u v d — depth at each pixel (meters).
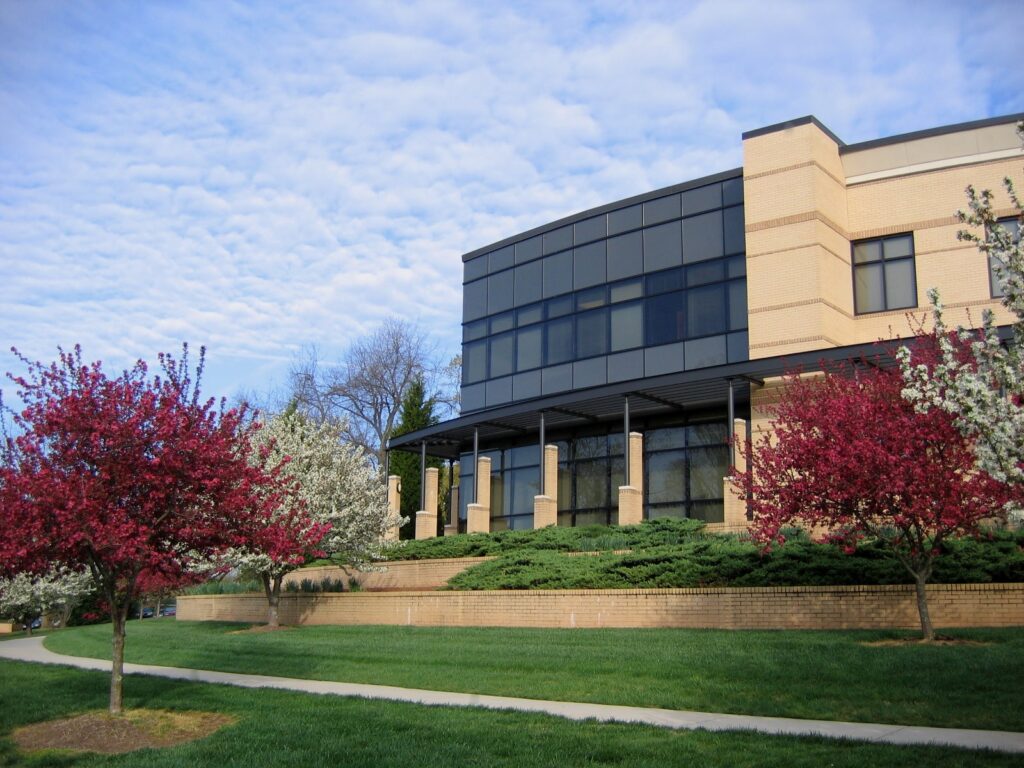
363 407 50.19
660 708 11.09
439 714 11.17
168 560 12.06
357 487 24.97
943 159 25.84
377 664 15.48
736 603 17.52
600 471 29.78
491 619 20.62
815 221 25.47
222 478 12.16
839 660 12.55
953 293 25.14
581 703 11.65
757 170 26.72
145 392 11.80
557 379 30.59
